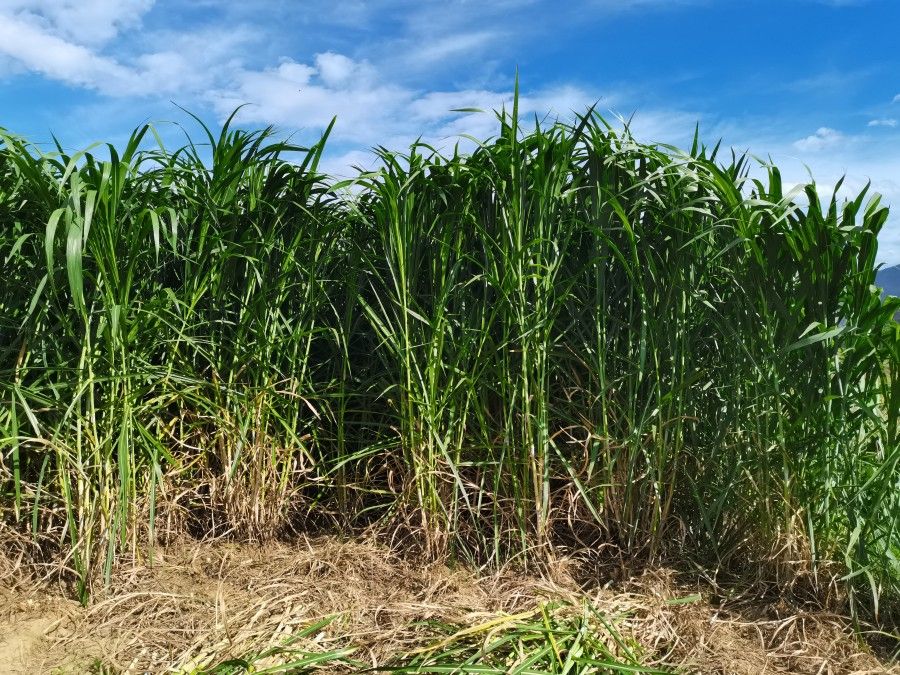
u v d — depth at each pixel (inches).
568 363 113.1
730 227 96.4
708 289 108.5
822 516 98.1
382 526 115.6
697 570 106.0
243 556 110.7
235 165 111.4
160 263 113.4
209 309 114.7
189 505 117.8
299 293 121.8
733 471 104.4
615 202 97.6
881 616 94.8
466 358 109.3
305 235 118.2
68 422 97.3
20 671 79.6
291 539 119.0
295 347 115.9
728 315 103.9
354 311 125.0
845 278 94.1
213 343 110.0
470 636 85.3
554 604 93.0
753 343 100.9
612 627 88.7
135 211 100.0
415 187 110.5
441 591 99.7
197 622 90.6
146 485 107.3
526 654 80.8
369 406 123.0
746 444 103.6
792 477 99.0
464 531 112.0
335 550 112.1
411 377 109.8
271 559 110.5
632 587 102.1
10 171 99.3
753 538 104.3
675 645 86.7
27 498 103.6
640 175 109.6
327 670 79.5
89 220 84.7
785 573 99.0
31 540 99.4
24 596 94.0
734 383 102.9
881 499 91.4
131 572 100.3
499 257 109.2
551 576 104.0
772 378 98.2
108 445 95.7
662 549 109.2
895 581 97.0
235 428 112.9
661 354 108.1
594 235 108.0
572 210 110.3
